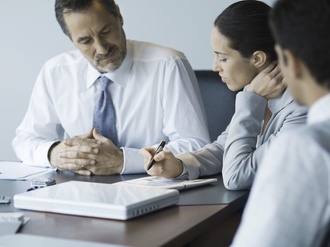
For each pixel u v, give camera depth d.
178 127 2.16
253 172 1.60
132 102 2.23
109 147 1.91
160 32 2.98
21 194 1.41
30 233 1.18
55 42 3.19
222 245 1.70
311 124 0.83
